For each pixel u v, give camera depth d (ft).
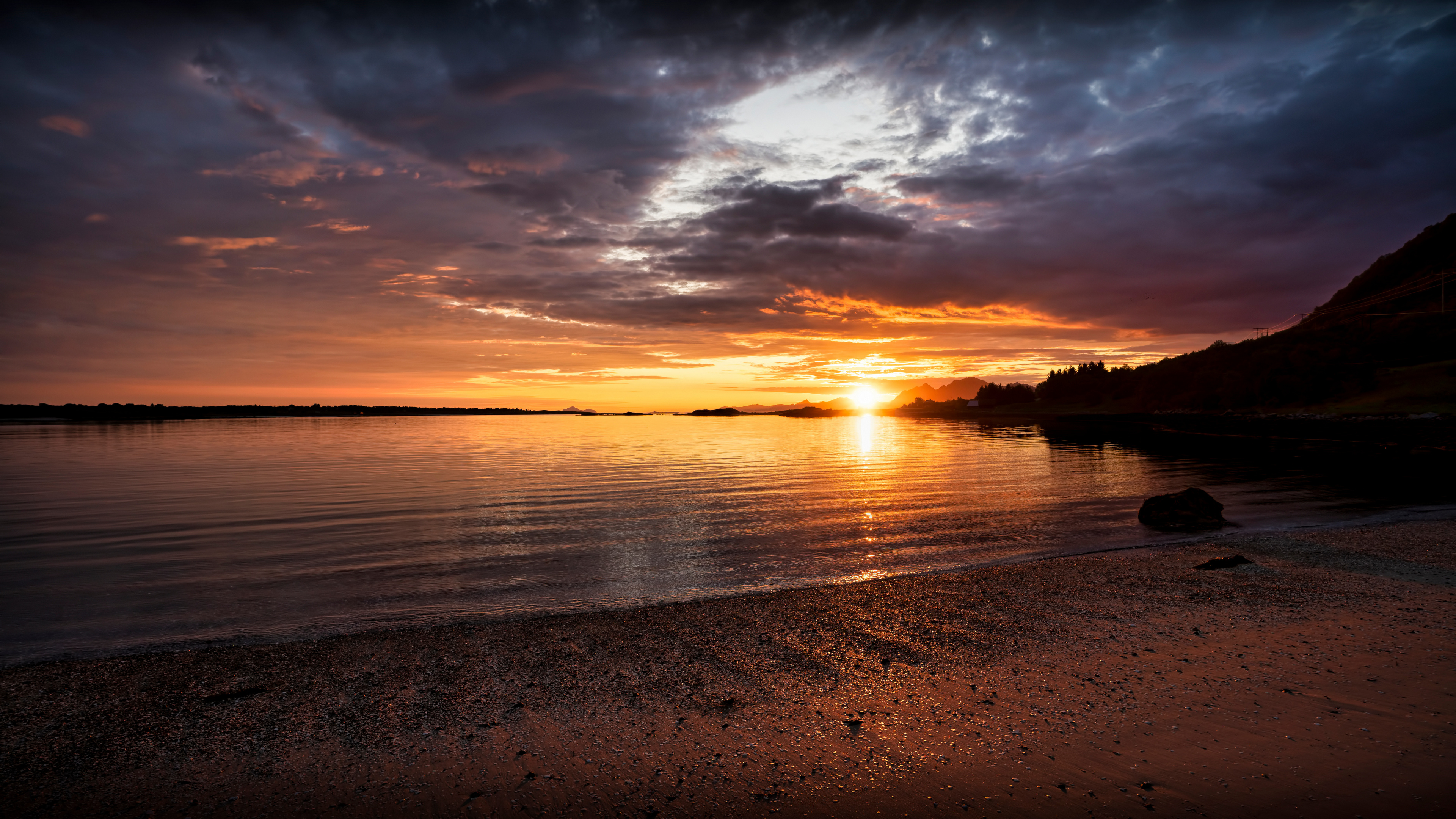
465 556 45.91
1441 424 156.15
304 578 39.83
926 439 240.94
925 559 43.62
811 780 15.79
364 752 17.57
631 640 26.78
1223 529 52.13
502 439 244.42
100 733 18.86
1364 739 16.99
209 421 543.39
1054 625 27.73
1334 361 350.23
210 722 19.57
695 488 87.81
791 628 28.17
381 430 350.64
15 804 15.10
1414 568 37.04
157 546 49.90
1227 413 337.93
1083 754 16.61
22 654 26.30
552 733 18.52
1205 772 15.55
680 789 15.51
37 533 55.67
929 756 16.74
